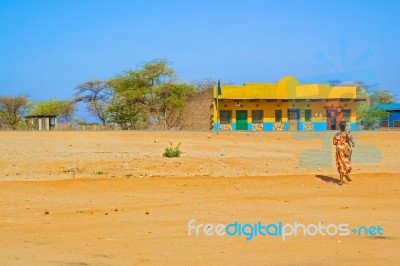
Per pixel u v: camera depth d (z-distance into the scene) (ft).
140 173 57.47
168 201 43.93
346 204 42.96
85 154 73.15
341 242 31.04
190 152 80.02
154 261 26.78
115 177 54.54
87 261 26.63
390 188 49.93
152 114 217.56
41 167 59.93
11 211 39.65
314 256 27.84
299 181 52.95
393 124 204.74
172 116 218.79
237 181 52.65
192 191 48.55
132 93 211.41
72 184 50.29
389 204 42.96
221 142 100.22
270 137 110.11
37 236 32.48
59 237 32.19
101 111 234.58
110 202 43.37
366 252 28.71
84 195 46.37
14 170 58.39
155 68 214.90
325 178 54.65
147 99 216.13
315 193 47.70
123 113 216.13
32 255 27.84
